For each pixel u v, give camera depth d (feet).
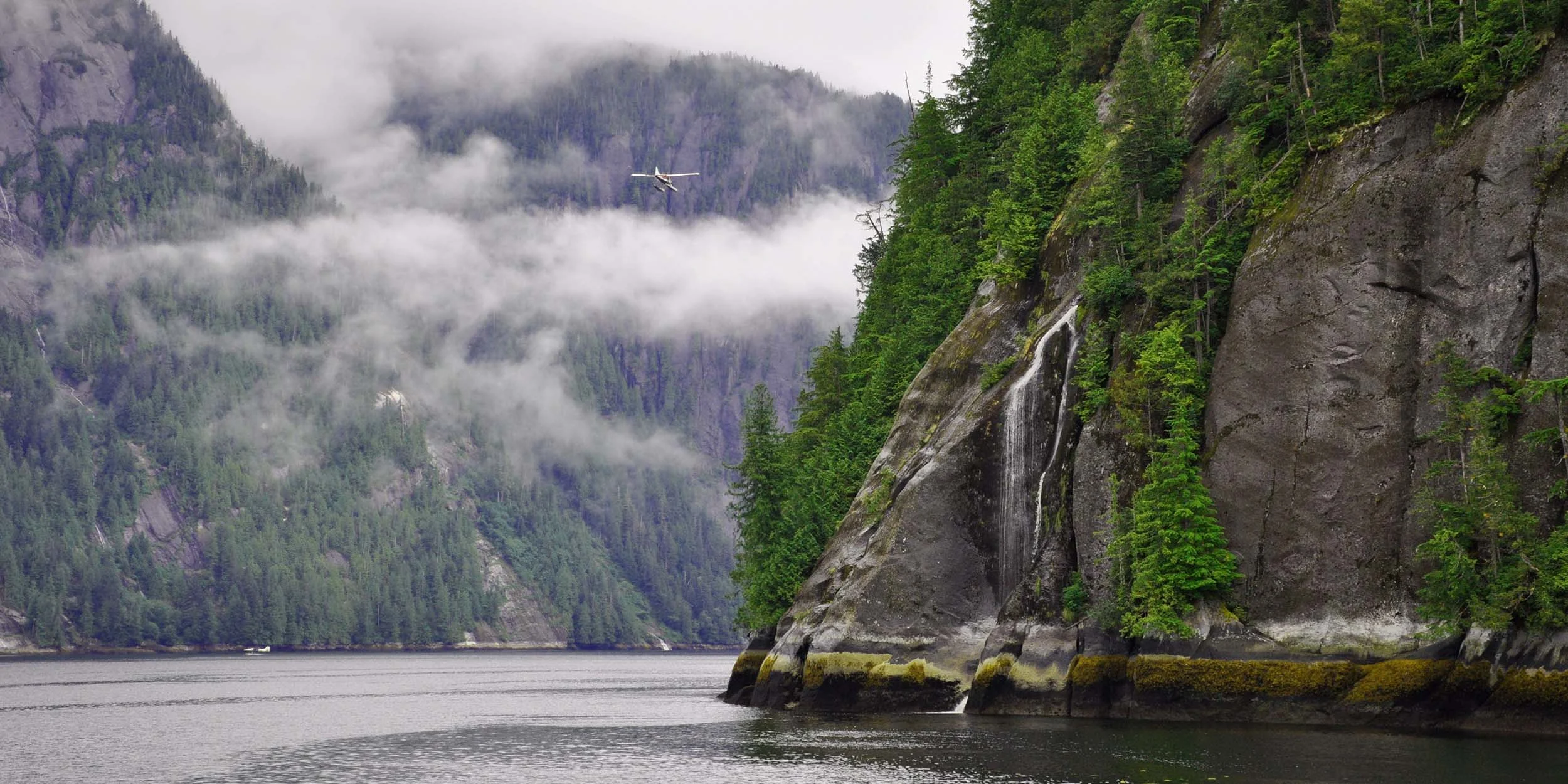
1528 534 174.40
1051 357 247.09
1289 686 192.65
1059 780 152.25
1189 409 214.69
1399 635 187.42
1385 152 204.74
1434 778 142.92
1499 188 190.60
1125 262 240.32
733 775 171.22
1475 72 197.06
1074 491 226.38
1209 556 201.98
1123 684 209.46
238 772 191.83
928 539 249.34
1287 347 206.69
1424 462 191.52
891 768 169.48
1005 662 226.38
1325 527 197.77
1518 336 186.09
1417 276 197.36
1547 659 169.89
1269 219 216.54
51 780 186.09
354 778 182.50
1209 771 153.79
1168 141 242.58
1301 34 232.53
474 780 178.09
